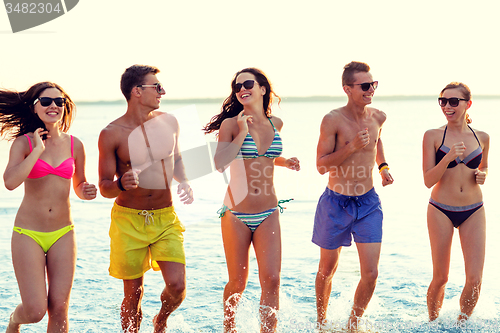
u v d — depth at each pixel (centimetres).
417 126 3509
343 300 559
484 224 495
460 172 496
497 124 3466
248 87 462
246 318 482
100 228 898
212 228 902
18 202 1135
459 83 505
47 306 407
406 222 942
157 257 457
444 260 496
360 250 486
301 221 960
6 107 414
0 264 687
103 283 621
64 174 421
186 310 542
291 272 664
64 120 445
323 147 501
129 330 464
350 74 492
